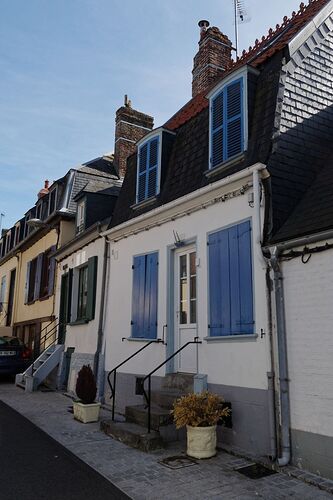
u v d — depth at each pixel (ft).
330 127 24.21
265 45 31.40
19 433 23.86
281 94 22.52
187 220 26.40
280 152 21.45
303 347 17.79
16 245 68.18
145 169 32.19
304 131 22.86
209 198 24.30
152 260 29.43
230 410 20.39
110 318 33.83
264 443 18.80
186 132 30.01
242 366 20.56
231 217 22.74
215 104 25.94
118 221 34.47
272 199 20.36
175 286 27.37
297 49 23.76
